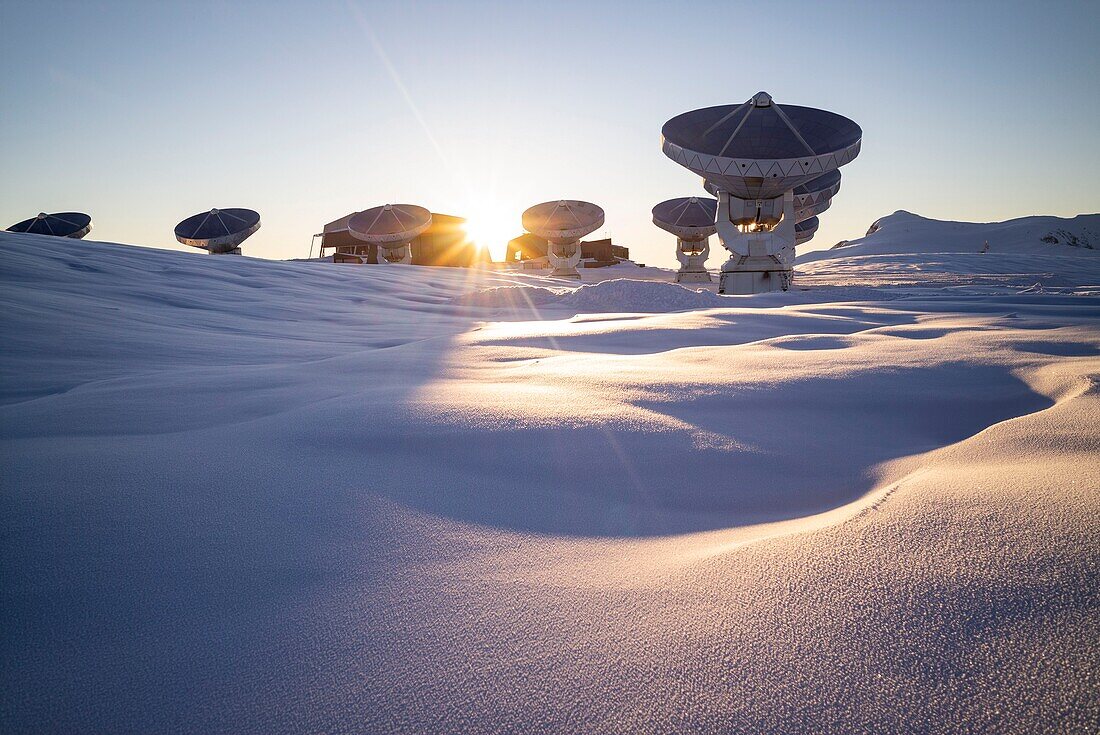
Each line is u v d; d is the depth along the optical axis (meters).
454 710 0.86
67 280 9.09
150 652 1.06
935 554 1.16
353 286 16.11
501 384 3.40
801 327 6.66
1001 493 1.41
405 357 4.65
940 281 27.94
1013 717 0.76
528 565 1.34
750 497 1.83
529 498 1.79
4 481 1.88
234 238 37.66
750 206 22.25
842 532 1.31
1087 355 3.85
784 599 1.08
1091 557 1.07
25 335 5.21
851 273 48.06
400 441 2.27
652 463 2.08
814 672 0.88
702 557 1.31
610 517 1.67
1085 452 1.73
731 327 6.62
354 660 1.00
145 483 1.86
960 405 2.78
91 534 1.52
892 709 0.80
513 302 13.52
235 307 9.58
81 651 1.07
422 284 19.53
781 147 19.59
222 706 0.91
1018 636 0.90
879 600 1.03
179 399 3.15
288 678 0.96
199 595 1.24
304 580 1.29
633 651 0.97
